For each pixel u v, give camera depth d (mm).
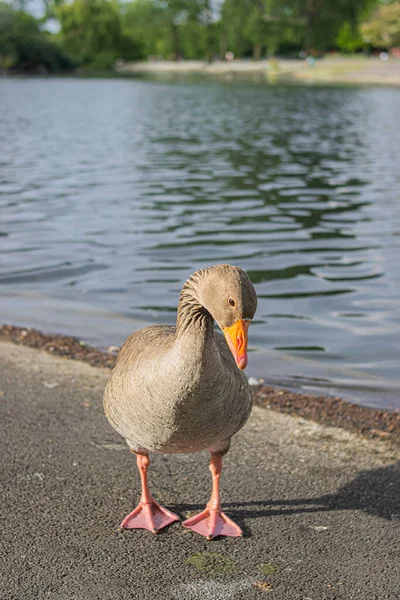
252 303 3197
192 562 3658
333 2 90438
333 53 106500
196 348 3260
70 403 5402
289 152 21406
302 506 4164
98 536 3850
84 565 3602
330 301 7938
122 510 4102
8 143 22797
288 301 7930
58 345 6625
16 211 12391
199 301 3268
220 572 3584
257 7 92438
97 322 7285
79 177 16234
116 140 24031
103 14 105000
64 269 8984
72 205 12977
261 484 4383
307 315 7527
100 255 9633
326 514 4090
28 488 4262
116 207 12859
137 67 104500
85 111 35906
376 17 91250
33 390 5613
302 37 94438
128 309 7656
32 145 22344
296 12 92188
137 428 3561
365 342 6863
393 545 3812
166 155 20438
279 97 46312
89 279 8617
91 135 25500
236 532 3885
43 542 3773
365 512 4113
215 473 3979
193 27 107125
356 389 5918
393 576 3566
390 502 4211
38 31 94312
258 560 3684
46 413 5219
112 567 3598
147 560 3664
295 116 33938
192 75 83125
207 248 10055
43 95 48156
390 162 19219
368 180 16250
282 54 109125
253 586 3479
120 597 3379
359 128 28594
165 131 27250
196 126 29312
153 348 3561
